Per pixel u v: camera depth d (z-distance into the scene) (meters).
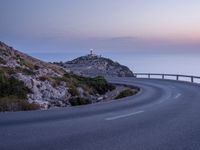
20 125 11.59
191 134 10.48
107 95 39.09
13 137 9.55
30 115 14.20
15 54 40.81
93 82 42.84
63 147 8.45
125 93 33.09
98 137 9.78
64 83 33.66
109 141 9.27
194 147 8.71
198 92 31.12
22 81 27.69
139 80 60.06
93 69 92.25
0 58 34.41
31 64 38.31
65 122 12.52
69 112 15.73
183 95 27.97
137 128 11.50
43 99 27.03
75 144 8.81
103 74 81.50
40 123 12.12
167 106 19.42
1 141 9.04
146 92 32.94
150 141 9.37
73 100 28.59
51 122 12.43
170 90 34.88
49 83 31.34
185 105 19.97
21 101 18.41
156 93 31.28
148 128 11.52
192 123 12.74
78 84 37.78
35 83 29.23
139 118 14.05
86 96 34.41
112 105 19.83
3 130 10.60
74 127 11.44
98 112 16.02
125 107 18.73
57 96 29.38
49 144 8.76
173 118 14.13
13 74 28.89
